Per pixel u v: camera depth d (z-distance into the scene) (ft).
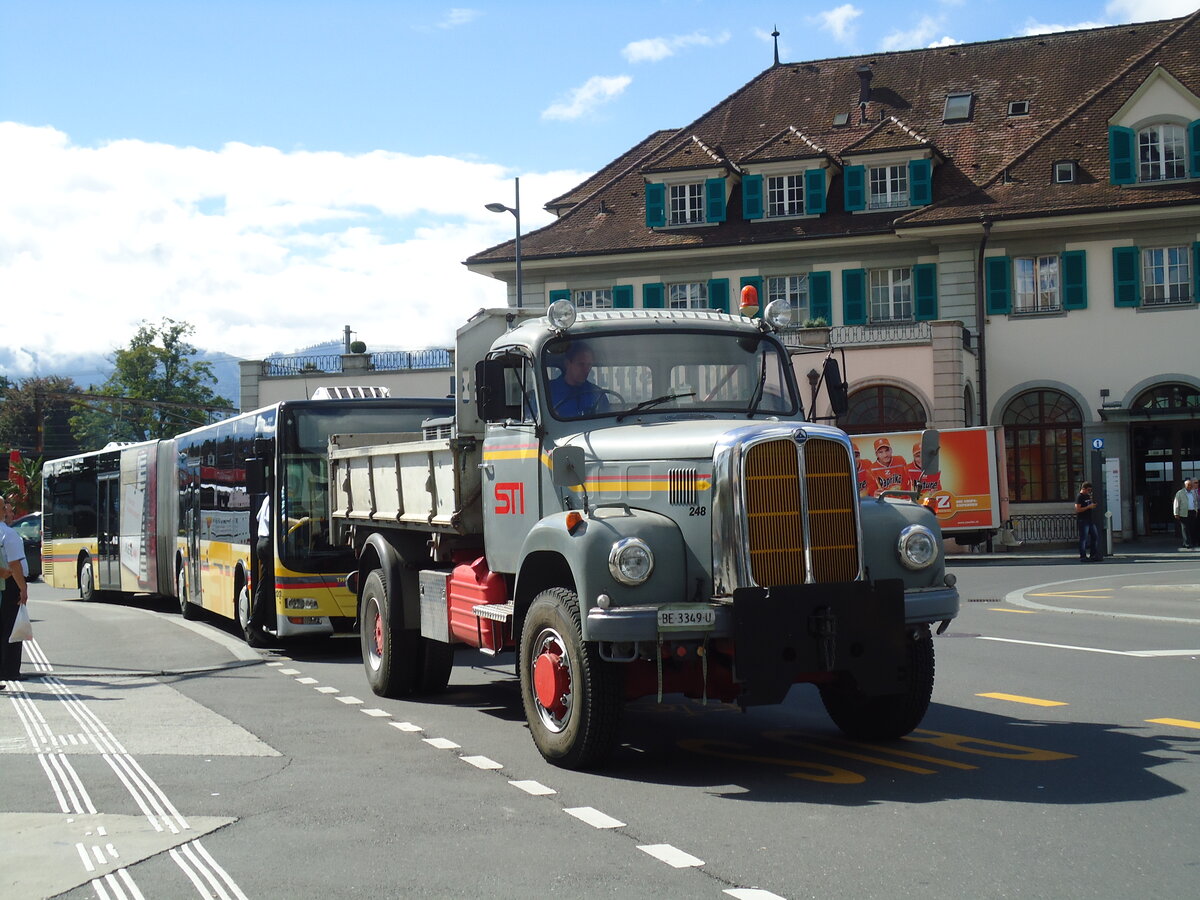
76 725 34.94
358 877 19.60
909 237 136.56
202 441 69.21
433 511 36.32
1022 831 21.36
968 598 72.43
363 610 41.50
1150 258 130.21
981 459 107.86
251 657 52.65
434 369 164.45
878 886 18.47
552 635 27.91
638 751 29.73
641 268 148.25
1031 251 133.39
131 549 85.97
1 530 44.45
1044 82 152.76
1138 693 36.35
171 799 25.39
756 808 23.63
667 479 27.02
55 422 323.98
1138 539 129.39
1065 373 132.16
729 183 149.07
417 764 28.73
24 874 20.15
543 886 18.88
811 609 25.52
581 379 31.27
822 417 32.42
